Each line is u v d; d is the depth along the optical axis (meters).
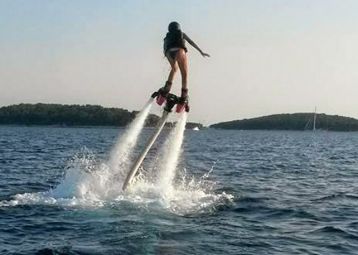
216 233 13.31
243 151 61.41
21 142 71.19
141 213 15.20
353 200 20.02
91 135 112.38
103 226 13.66
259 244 12.42
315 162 44.03
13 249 11.59
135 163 17.27
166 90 15.76
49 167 31.56
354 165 41.00
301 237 13.27
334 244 12.60
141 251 11.50
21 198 17.31
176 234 13.04
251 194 20.58
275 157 50.44
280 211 16.88
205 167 34.56
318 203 18.95
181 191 19.11
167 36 15.63
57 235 12.78
